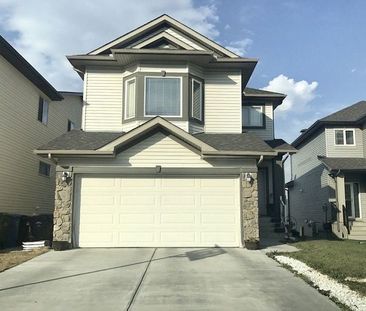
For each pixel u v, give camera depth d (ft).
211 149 42.39
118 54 49.01
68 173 42.93
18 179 55.11
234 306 21.77
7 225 45.70
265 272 30.09
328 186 71.36
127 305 21.99
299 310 21.11
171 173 43.45
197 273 29.73
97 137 47.55
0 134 49.24
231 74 53.36
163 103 49.78
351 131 74.64
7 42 46.57
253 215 42.60
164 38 52.31
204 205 43.29
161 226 42.83
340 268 30.63
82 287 25.95
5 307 21.90
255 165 43.68
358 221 67.87
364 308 21.08
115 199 43.09
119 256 37.01
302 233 63.67
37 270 31.19
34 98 60.13
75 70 53.98
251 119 65.77
